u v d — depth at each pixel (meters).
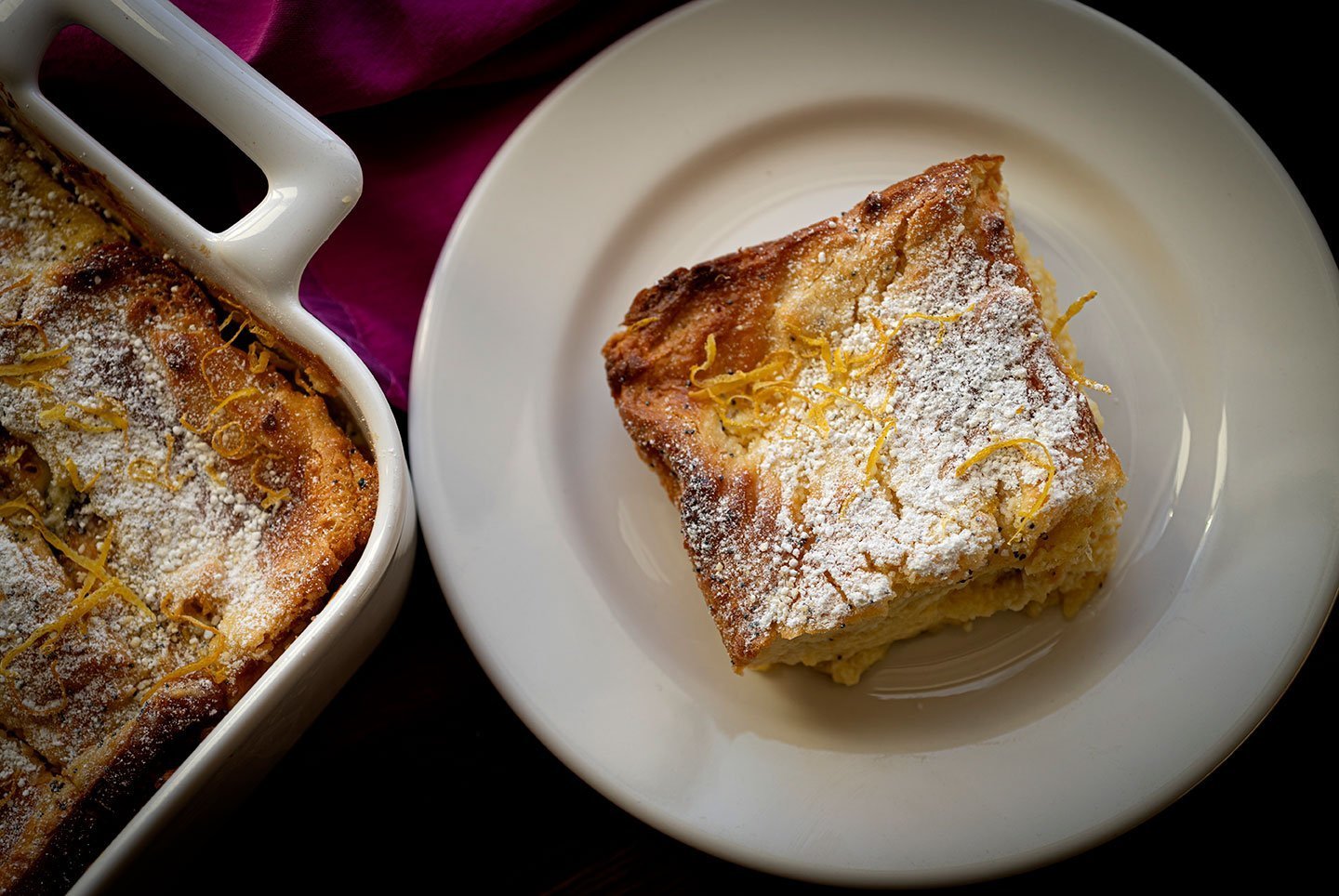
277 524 0.35
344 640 0.34
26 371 0.35
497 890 0.39
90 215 0.37
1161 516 0.38
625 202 0.40
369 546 0.34
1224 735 0.36
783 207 0.40
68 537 0.35
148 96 0.38
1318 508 0.36
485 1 0.39
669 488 0.38
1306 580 0.36
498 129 0.40
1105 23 0.38
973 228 0.36
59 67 0.38
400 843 0.39
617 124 0.40
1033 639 0.38
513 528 0.39
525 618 0.38
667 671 0.38
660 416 0.36
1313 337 0.37
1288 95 0.40
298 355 0.35
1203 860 0.37
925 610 0.37
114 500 0.35
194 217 0.40
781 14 0.39
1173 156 0.39
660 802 0.37
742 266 0.37
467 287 0.39
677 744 0.37
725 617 0.35
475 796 0.39
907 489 0.35
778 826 0.36
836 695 0.38
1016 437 0.35
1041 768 0.36
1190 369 0.38
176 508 0.35
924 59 0.40
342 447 0.35
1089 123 0.39
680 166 0.40
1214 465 0.38
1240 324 0.38
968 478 0.35
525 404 0.39
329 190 0.34
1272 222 0.38
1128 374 0.39
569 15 0.40
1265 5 0.40
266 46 0.38
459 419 0.39
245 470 0.35
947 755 0.37
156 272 0.36
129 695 0.34
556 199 0.40
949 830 0.36
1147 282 0.39
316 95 0.39
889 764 0.37
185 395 0.35
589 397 0.40
